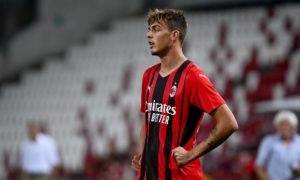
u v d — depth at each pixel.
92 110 60.41
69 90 63.47
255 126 48.16
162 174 13.49
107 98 60.75
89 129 58.59
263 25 59.78
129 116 57.81
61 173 55.41
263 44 57.66
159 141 13.61
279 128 27.45
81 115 60.41
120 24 67.44
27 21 69.88
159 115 13.69
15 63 69.38
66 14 69.00
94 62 65.19
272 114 46.66
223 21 62.16
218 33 60.88
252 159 34.00
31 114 63.00
